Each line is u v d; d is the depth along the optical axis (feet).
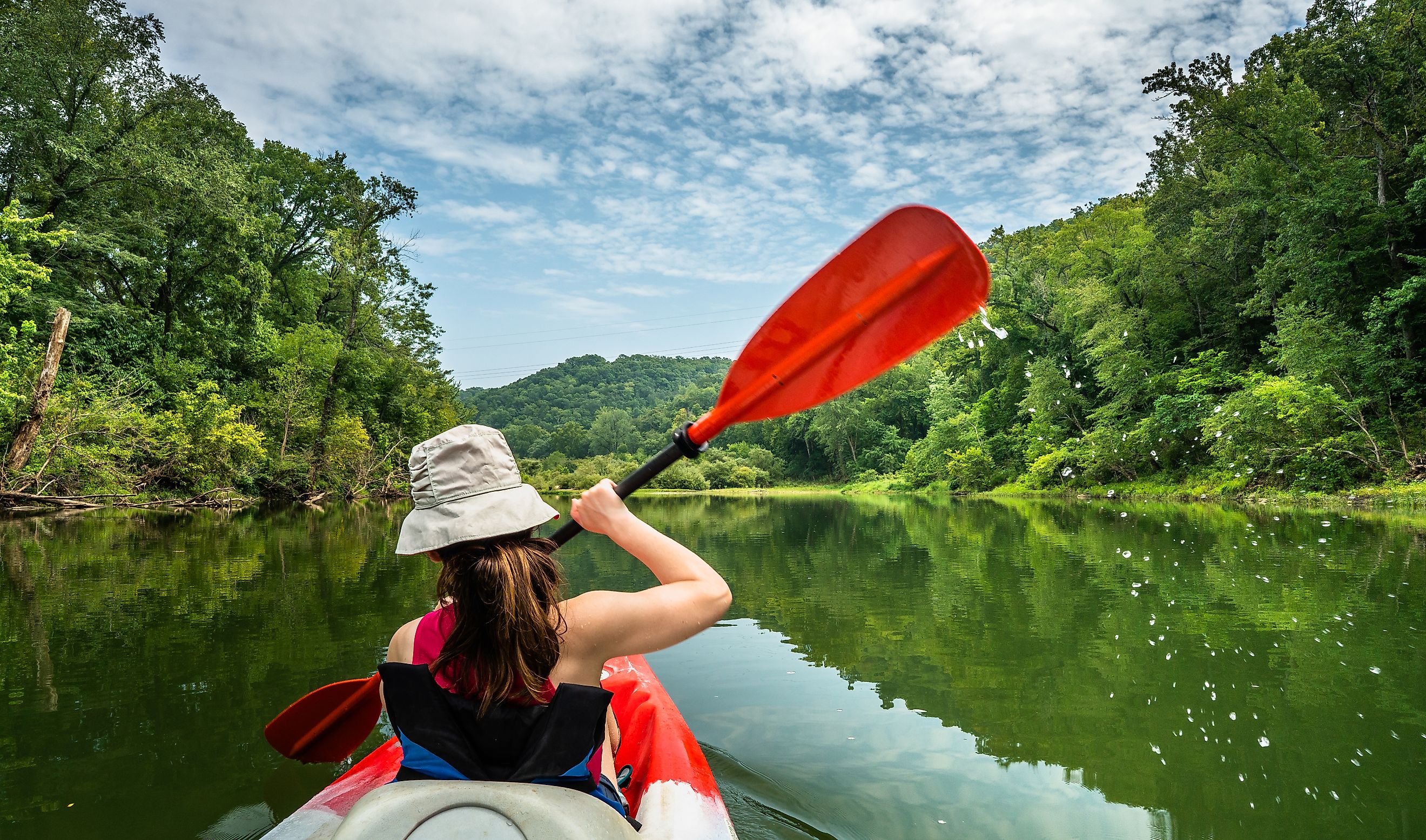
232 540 34.88
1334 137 68.33
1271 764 9.33
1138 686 12.51
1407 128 61.93
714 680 13.16
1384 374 53.42
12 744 10.07
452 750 3.90
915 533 41.22
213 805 8.35
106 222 59.82
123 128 62.85
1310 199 60.59
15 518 44.01
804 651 15.07
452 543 3.97
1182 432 66.23
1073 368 90.68
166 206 64.03
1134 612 18.10
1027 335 99.30
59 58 55.57
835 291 5.41
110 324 60.54
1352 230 59.11
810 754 9.84
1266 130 68.13
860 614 18.54
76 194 59.67
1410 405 54.39
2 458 43.29
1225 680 12.74
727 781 8.98
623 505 4.43
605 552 30.96
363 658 14.39
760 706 11.73
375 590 21.75
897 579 24.11
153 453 53.93
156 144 62.03
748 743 10.19
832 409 176.24
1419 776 8.95
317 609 18.92
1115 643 15.25
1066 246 106.32
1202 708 11.41
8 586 22.08
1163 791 8.64
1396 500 45.21
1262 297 65.26
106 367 57.26
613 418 352.49
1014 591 21.47
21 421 43.93
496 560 3.89
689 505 93.50
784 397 5.56
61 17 55.93
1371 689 12.13
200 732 10.54
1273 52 73.56
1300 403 54.49
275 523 45.34
